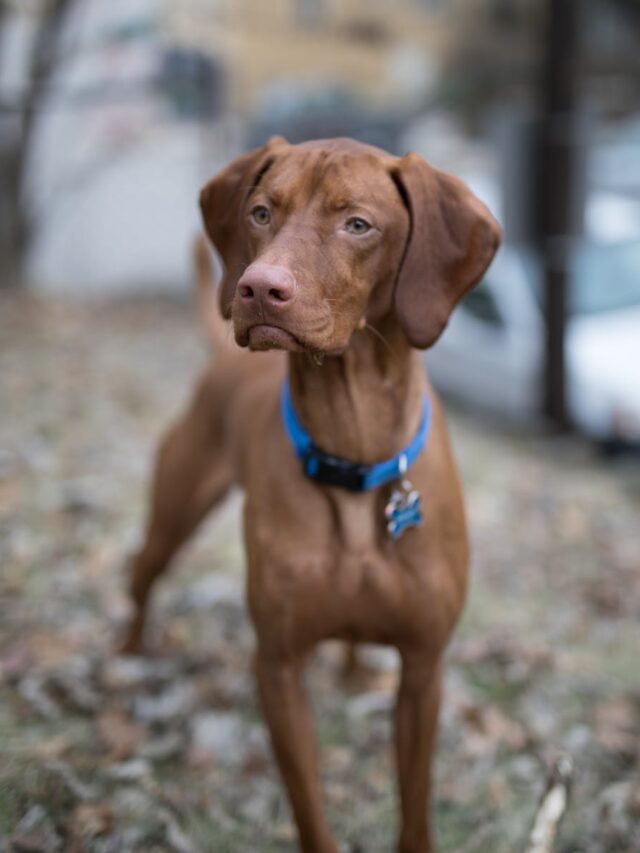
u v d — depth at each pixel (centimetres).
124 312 985
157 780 286
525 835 277
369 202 207
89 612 377
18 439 555
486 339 714
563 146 618
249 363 304
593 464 623
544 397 667
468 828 280
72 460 534
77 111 1152
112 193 1199
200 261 355
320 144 219
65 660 338
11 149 1037
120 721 309
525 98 1477
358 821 280
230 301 239
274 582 233
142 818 266
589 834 276
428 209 216
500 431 687
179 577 417
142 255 1230
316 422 228
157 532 333
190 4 1092
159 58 1102
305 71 1370
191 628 374
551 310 651
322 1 1376
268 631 237
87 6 1073
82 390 675
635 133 821
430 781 250
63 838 252
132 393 680
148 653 352
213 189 240
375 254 210
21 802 259
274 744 239
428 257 217
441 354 745
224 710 324
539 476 588
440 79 1485
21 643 346
